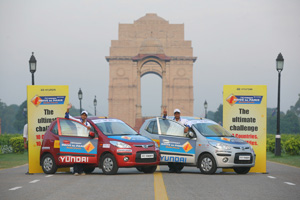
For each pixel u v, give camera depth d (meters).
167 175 19.14
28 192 13.80
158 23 165.75
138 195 12.98
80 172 19.69
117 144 19.00
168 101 162.75
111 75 162.88
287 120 179.62
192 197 12.69
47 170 20.31
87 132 19.78
